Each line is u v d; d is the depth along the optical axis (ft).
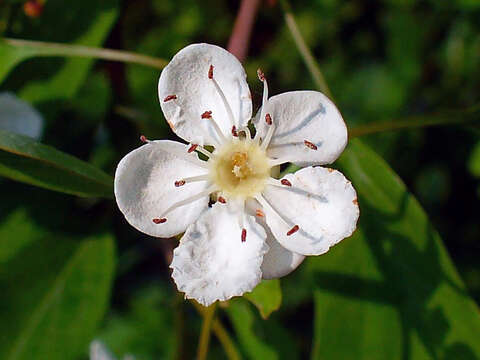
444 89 0.43
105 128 0.28
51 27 0.25
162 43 0.37
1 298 0.24
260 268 0.19
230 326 0.41
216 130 0.20
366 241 0.24
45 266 0.25
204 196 0.20
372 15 0.46
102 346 0.27
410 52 0.43
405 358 0.24
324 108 0.20
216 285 0.19
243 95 0.20
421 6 0.42
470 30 0.41
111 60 0.27
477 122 0.23
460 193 0.43
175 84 0.20
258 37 0.40
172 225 0.20
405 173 0.43
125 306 0.44
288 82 0.46
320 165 0.20
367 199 0.24
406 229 0.24
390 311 0.24
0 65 0.24
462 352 0.24
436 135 0.43
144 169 0.20
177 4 0.39
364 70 0.46
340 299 0.24
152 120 0.28
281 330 0.27
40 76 0.25
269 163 0.20
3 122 0.25
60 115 0.27
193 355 0.39
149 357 0.42
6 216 0.25
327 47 0.47
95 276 0.25
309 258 0.24
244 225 0.20
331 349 0.23
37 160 0.20
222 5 0.40
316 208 0.20
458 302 0.24
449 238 0.43
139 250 0.39
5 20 0.25
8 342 0.24
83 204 0.26
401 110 0.44
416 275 0.24
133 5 0.35
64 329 0.25
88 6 0.26
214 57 0.20
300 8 0.46
